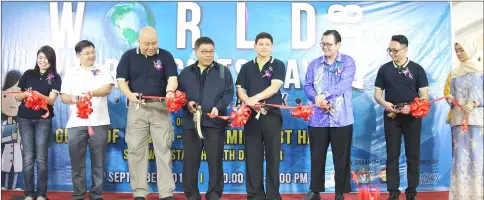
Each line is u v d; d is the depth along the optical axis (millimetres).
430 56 5051
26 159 4465
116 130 5051
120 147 5055
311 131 4352
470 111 4223
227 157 5027
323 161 4359
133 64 4254
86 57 4348
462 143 4305
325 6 5035
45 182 4508
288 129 5039
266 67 4199
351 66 4273
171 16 5031
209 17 5031
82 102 3982
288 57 5043
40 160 4465
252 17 5035
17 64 5062
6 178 5090
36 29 5066
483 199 4250
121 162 5055
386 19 5047
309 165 5051
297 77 5031
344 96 4266
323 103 4113
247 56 5039
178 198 4812
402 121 4387
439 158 5078
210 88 4215
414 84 4355
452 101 4281
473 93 4227
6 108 5059
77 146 4320
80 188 4391
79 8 5055
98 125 4320
